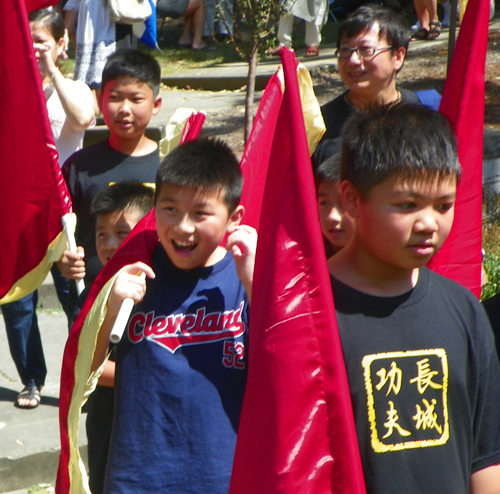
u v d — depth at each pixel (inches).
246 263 84.2
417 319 63.2
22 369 164.1
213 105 315.6
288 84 64.0
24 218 125.3
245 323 85.6
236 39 394.0
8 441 150.5
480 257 100.0
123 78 136.1
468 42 97.0
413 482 61.6
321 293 61.3
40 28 156.1
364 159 61.1
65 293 174.6
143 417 82.2
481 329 65.9
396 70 134.6
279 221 62.9
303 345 61.1
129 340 85.6
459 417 64.2
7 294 127.7
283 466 60.3
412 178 59.6
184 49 408.8
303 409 60.7
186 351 84.0
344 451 59.9
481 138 99.3
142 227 92.6
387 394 61.7
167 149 147.8
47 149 122.2
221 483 80.4
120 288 82.4
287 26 344.8
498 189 240.5
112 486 81.2
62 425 89.4
